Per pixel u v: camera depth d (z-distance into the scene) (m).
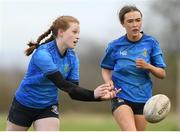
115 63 22.95
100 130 44.91
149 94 22.50
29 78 21.05
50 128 21.03
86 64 77.19
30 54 21.55
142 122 22.45
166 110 21.53
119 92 22.38
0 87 73.69
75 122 59.22
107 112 75.94
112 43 22.72
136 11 21.91
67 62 21.02
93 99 19.67
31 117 21.47
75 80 21.47
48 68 20.17
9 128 21.80
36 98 21.14
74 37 20.52
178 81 67.94
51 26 21.05
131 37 22.33
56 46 20.75
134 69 22.25
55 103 21.41
